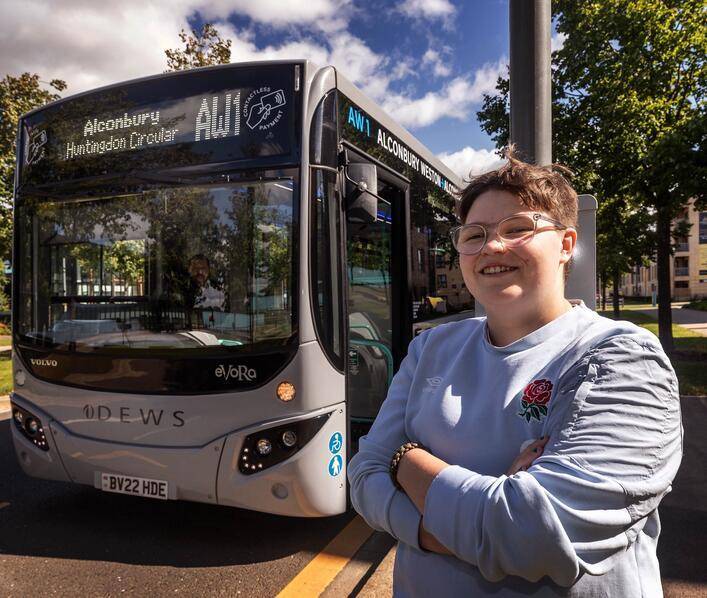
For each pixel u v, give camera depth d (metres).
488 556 1.11
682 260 77.81
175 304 3.75
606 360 1.18
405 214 5.39
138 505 4.56
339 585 3.31
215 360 3.55
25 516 4.36
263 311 3.56
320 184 3.67
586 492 1.07
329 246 3.71
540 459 1.15
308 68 3.74
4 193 14.30
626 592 1.14
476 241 1.40
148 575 3.46
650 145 10.75
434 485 1.21
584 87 11.87
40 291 4.16
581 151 12.23
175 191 3.84
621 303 54.84
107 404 3.77
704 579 3.29
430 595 1.28
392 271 5.36
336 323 3.71
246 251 3.65
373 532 4.02
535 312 1.35
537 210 1.36
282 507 3.45
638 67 11.01
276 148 3.65
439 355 1.49
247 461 3.46
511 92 4.02
